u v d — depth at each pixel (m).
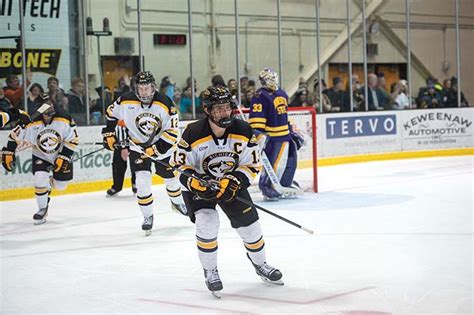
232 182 7.70
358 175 20.44
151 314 7.52
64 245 11.51
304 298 7.91
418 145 25.55
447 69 30.75
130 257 10.46
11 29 20.66
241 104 22.94
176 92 22.30
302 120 19.88
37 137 13.17
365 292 8.09
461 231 11.76
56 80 19.50
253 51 26.05
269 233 11.86
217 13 25.09
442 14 30.33
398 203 14.99
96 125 18.58
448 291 8.06
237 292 8.24
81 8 21.78
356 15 28.58
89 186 18.42
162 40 23.91
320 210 14.30
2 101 18.53
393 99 26.23
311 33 27.53
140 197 11.98
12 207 15.92
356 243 10.93
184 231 12.45
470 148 26.38
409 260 9.69
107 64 22.72
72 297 8.32
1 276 9.46
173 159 7.93
